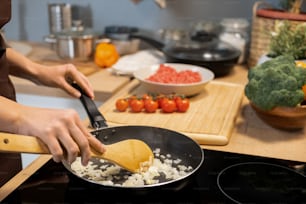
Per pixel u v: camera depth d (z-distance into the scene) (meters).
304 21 1.29
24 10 1.88
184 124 0.96
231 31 1.56
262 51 1.42
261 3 1.50
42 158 0.80
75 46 1.55
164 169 0.76
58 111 0.64
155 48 1.68
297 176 0.74
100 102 1.29
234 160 0.80
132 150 0.75
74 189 0.68
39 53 1.72
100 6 1.78
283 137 0.92
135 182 0.71
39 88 1.34
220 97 1.17
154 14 1.73
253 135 0.93
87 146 0.63
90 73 1.45
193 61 1.37
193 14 1.68
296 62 0.98
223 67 1.39
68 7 1.74
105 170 0.76
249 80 0.96
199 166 0.71
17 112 0.63
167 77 1.18
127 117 1.02
